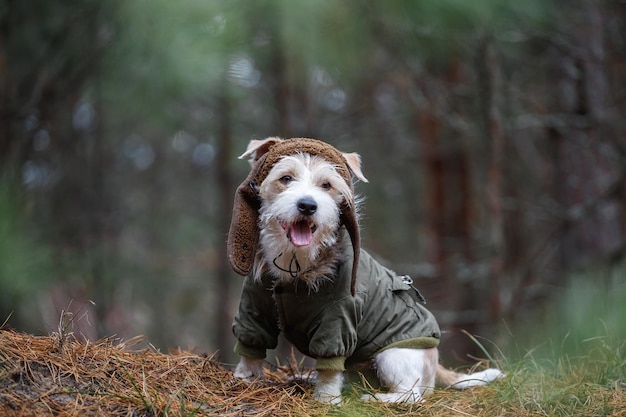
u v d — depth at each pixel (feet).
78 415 11.47
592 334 17.10
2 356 12.21
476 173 46.21
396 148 51.90
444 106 35.83
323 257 14.94
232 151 40.83
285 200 14.33
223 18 20.54
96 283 30.19
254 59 29.50
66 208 37.06
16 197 17.95
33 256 17.28
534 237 46.85
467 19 21.36
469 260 41.55
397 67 34.81
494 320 31.81
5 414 10.90
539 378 16.33
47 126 27.14
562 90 35.55
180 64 19.89
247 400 14.10
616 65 31.01
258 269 15.21
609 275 22.33
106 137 44.60
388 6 21.86
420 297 16.75
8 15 21.91
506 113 34.04
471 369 18.37
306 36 23.91
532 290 33.12
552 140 36.70
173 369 14.42
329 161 15.17
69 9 21.06
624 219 32.68
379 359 15.74
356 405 14.43
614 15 28.68
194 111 36.47
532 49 33.73
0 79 23.45
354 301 14.90
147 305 52.54
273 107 38.75
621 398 14.39
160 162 63.05
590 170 35.04
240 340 15.64
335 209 14.70
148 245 56.03
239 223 14.80
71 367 12.87
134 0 18.75
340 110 46.39
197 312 59.72
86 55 22.07
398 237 54.19
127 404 12.17
